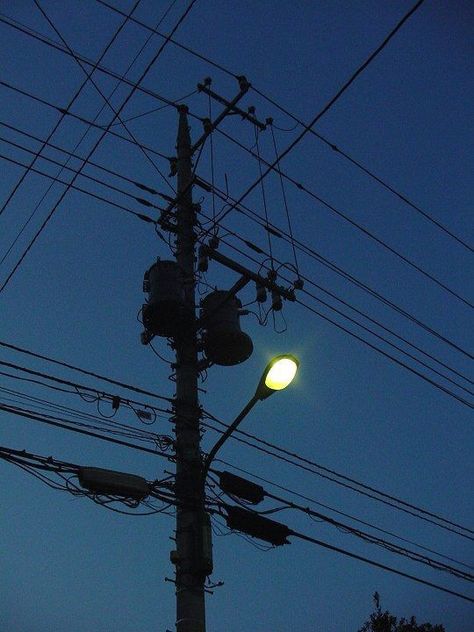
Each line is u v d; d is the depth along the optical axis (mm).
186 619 8172
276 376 8953
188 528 8820
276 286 10578
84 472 8688
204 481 9250
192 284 10469
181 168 11906
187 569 8484
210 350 10227
